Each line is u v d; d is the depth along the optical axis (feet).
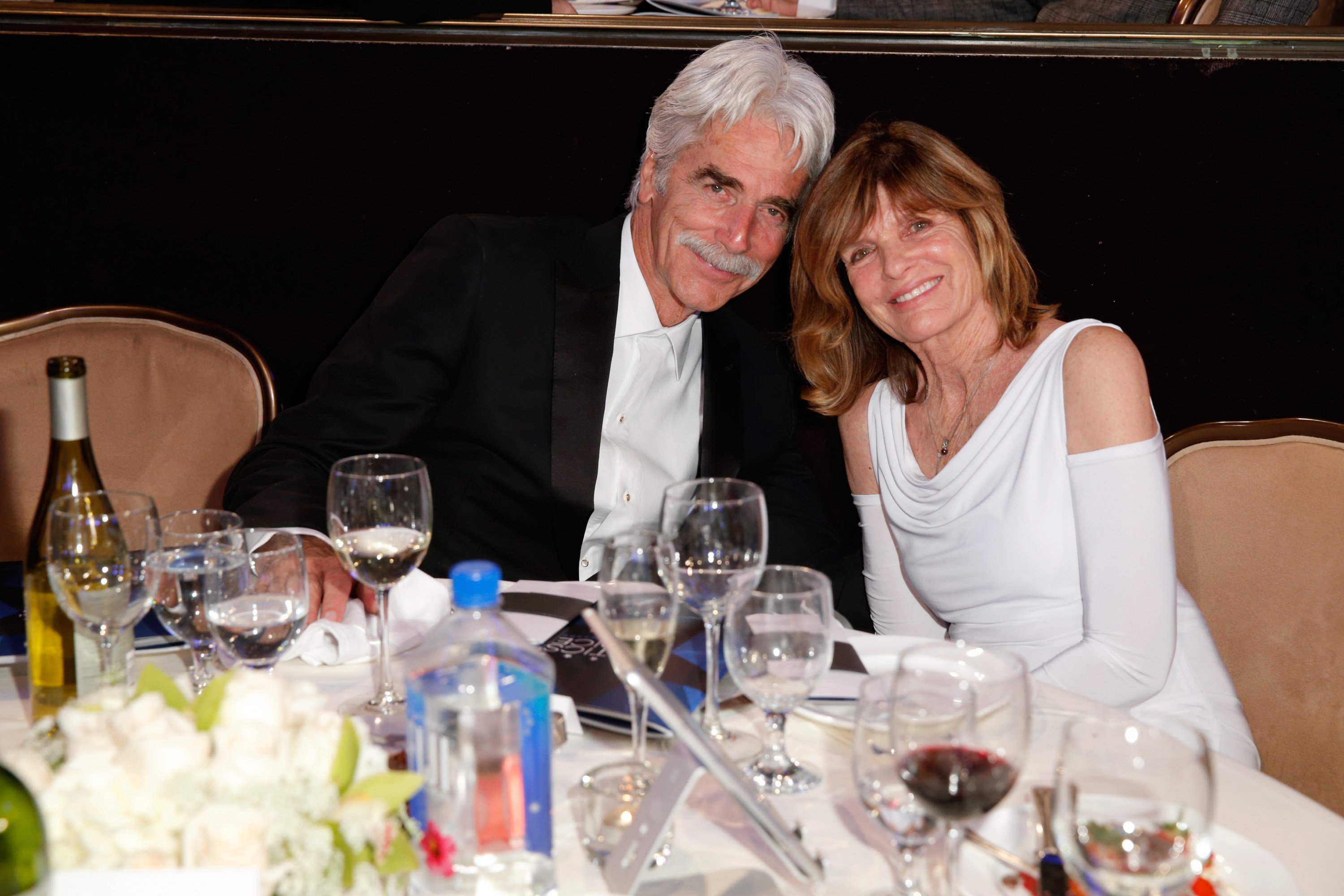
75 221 8.32
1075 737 2.67
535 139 8.25
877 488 6.87
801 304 6.76
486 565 2.82
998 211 6.07
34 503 7.25
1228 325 8.73
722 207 6.47
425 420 6.66
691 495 3.91
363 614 4.56
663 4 9.10
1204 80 8.13
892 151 6.06
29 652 3.69
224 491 6.52
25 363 7.23
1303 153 8.29
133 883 2.14
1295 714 6.09
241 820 2.20
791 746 3.77
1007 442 6.00
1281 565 6.17
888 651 4.37
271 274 8.53
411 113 8.17
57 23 7.83
